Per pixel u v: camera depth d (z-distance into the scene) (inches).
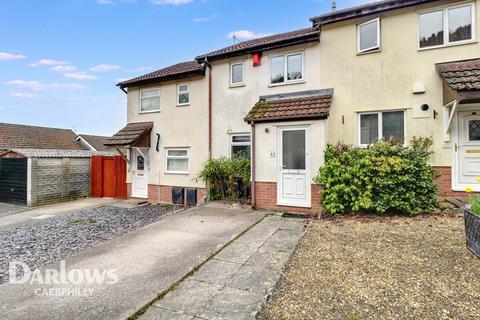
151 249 209.3
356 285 139.9
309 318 114.9
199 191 452.4
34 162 490.9
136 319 120.6
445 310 116.0
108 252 204.7
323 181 291.1
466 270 149.1
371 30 332.5
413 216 262.4
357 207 274.7
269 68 397.1
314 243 204.2
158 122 495.8
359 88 338.0
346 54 345.7
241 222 277.4
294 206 320.8
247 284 148.4
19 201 495.8
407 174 268.1
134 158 523.8
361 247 190.7
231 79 430.9
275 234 234.4
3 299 141.6
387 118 328.2
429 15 309.4
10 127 893.2
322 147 307.0
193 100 461.4
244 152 420.5
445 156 299.7
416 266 156.9
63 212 420.8
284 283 146.5
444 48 301.7
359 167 278.8
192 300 134.6
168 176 483.2
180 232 249.9
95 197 568.7
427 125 306.8
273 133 335.3
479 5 288.5
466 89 250.8
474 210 174.6
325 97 340.2
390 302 123.6
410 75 314.2
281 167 331.6
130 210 427.5
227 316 119.6
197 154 455.5
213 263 178.7
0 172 521.3
